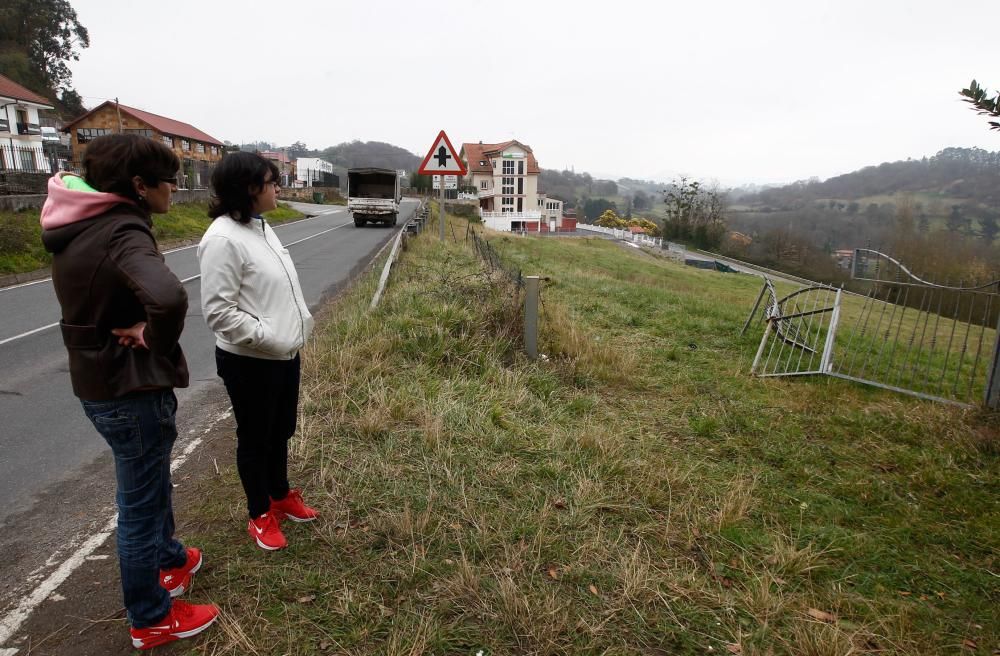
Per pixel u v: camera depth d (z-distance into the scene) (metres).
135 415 2.01
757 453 4.52
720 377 6.64
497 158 66.75
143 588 2.17
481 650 2.32
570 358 6.51
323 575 2.70
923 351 9.44
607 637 2.45
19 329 7.91
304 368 5.23
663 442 4.57
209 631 2.37
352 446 3.96
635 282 16.81
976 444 4.75
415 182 75.31
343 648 2.29
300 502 3.09
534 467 3.83
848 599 2.80
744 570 2.97
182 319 1.90
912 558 3.20
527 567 2.84
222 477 3.63
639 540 3.14
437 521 3.16
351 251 17.05
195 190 27.45
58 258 1.90
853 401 6.03
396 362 5.51
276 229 24.61
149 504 2.12
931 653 2.49
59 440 4.37
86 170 1.94
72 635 2.37
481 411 4.61
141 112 48.94
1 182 18.48
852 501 3.84
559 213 76.19
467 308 6.72
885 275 7.87
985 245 26.09
